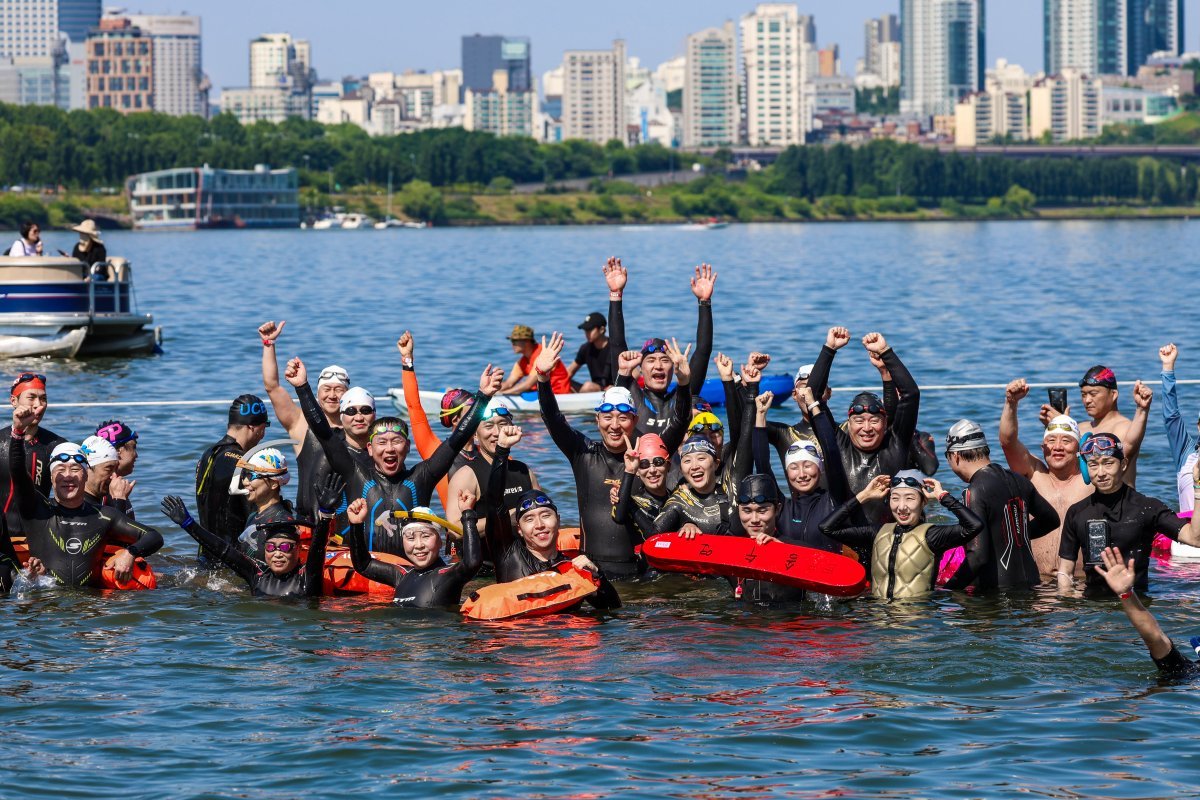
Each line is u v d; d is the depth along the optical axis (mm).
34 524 13195
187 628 11859
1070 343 34938
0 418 23562
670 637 11570
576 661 10914
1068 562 12812
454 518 13547
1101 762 8805
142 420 22703
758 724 9508
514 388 23922
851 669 10625
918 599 12617
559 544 14148
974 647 11102
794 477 12883
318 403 14023
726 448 13727
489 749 9117
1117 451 12523
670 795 8422
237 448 14391
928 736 9273
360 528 12555
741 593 12750
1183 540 12273
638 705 9891
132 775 8742
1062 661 10719
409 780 8656
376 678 10516
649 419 14688
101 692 10227
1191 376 28203
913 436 14266
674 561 12672
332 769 8820
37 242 33062
